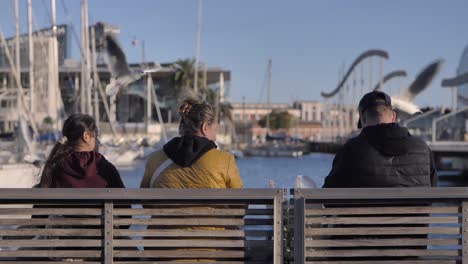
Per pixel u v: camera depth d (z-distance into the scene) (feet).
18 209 12.37
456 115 183.01
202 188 12.35
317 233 12.28
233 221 12.39
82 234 12.44
